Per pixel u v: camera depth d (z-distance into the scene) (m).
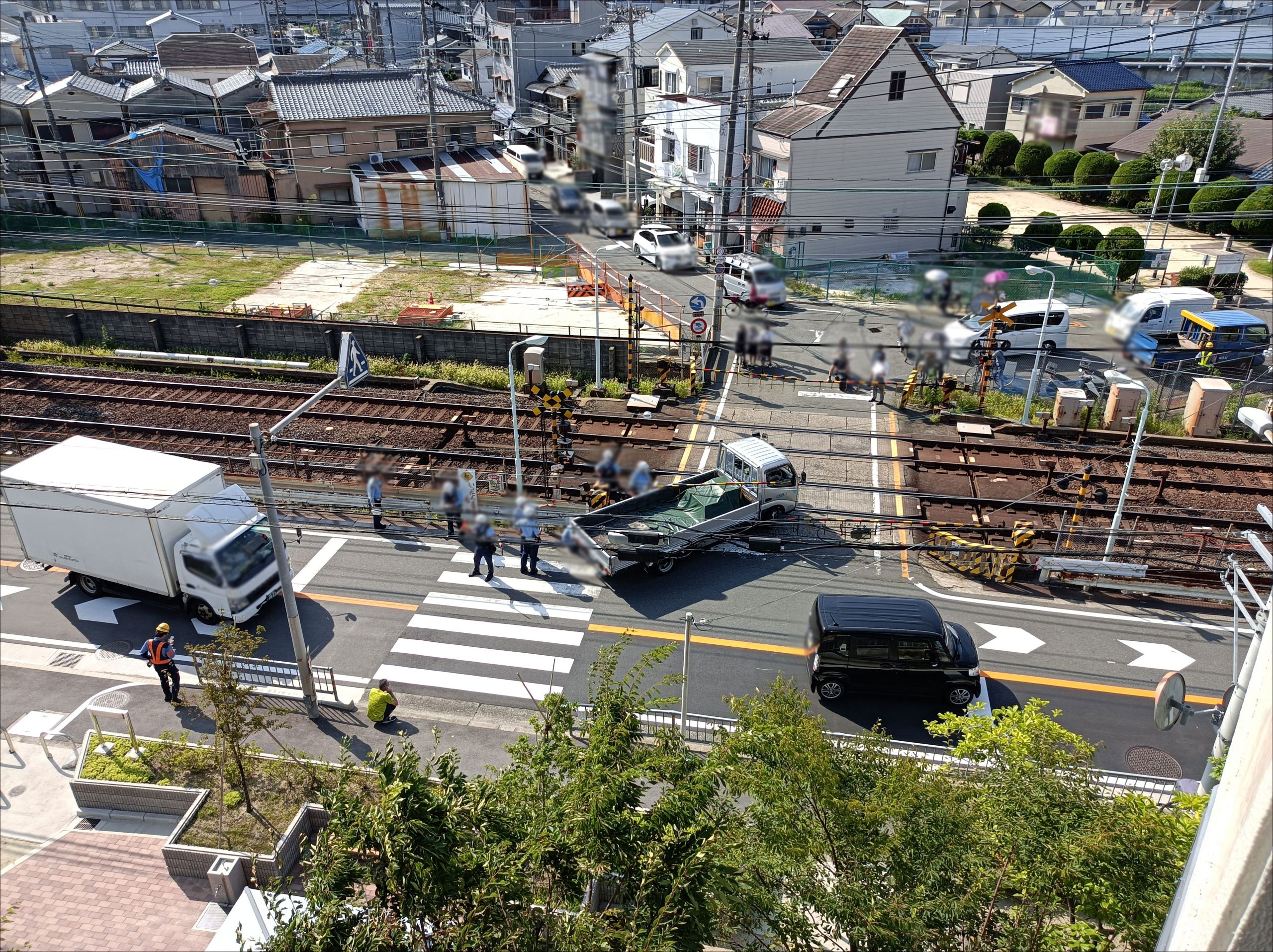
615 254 40.09
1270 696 4.99
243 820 12.66
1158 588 18.20
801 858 8.84
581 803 8.62
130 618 17.69
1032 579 18.88
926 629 15.07
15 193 46.62
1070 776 9.24
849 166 37.09
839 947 10.42
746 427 24.62
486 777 13.88
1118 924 8.09
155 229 45.06
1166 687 11.41
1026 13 71.88
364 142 46.12
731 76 43.25
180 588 17.23
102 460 17.86
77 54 67.75
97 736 14.37
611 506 18.58
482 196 43.34
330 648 16.92
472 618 17.75
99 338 31.22
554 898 8.71
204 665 12.50
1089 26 63.84
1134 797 9.24
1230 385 27.25
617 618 17.72
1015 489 21.89
